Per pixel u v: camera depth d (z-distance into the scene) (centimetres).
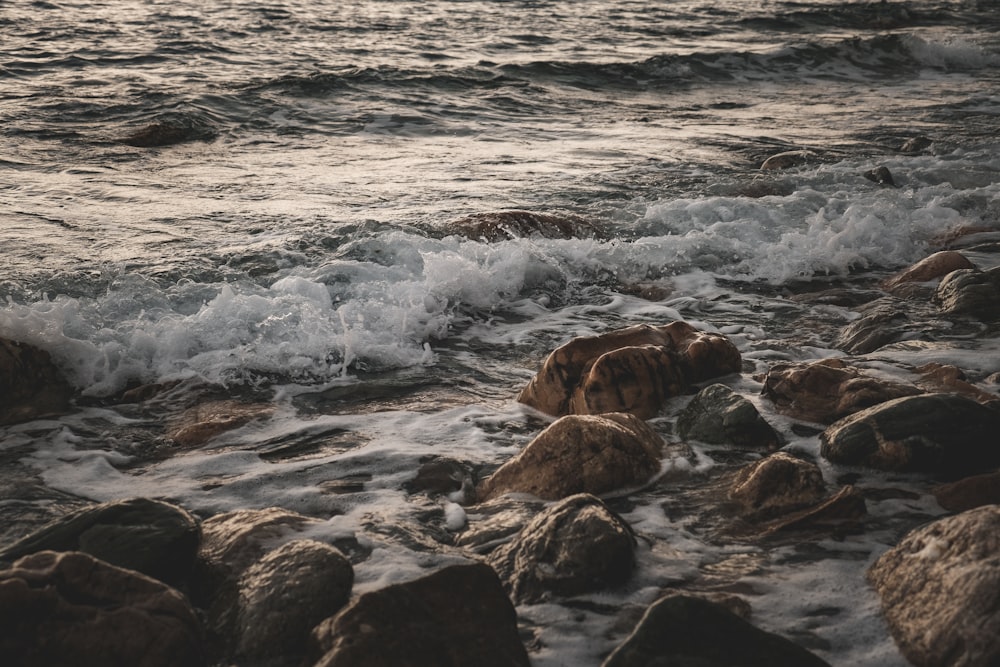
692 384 462
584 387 434
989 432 363
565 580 288
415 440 416
